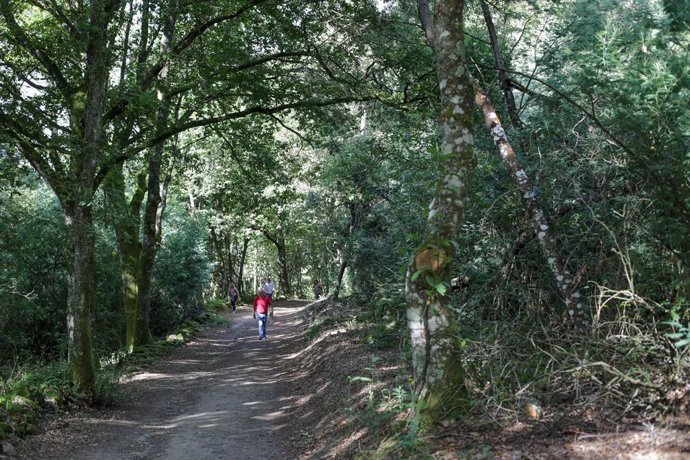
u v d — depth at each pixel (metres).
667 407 4.98
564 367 5.78
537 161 8.19
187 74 15.36
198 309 31.16
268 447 8.42
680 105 5.83
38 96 13.52
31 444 7.80
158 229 21.03
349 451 6.87
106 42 12.61
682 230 5.73
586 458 4.34
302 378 13.48
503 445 4.96
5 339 18.50
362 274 19.53
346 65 15.79
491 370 6.18
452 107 6.39
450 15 6.47
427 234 6.20
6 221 17.27
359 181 17.55
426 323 5.99
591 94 6.55
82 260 10.87
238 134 18.58
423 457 5.09
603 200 6.75
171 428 9.62
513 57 11.41
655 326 6.01
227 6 14.70
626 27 7.39
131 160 18.27
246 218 37.62
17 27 12.95
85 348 10.71
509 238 8.19
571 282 6.96
